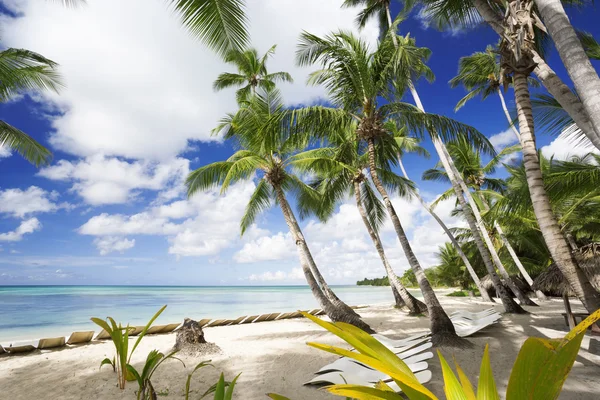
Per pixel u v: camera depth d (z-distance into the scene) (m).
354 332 0.87
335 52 9.06
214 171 12.60
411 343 7.11
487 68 17.95
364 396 0.78
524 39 5.95
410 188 17.31
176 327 10.68
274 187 12.42
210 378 5.66
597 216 14.77
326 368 5.49
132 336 9.73
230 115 12.98
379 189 9.55
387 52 9.52
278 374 5.80
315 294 10.52
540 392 0.63
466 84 19.28
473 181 20.16
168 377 5.75
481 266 26.25
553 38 4.75
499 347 6.87
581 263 7.87
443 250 33.03
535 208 5.68
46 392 5.22
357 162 15.29
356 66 9.34
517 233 19.09
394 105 9.66
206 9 4.29
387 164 10.98
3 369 6.48
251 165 11.78
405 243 8.72
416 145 17.69
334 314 9.95
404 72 9.20
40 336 12.09
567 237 16.11
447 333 7.12
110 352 7.78
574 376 5.02
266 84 19.67
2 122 10.46
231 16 4.44
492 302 17.80
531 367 0.65
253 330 10.83
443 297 24.47
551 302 16.34
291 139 10.04
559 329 8.62
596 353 5.96
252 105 11.31
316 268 12.10
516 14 6.06
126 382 5.55
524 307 14.14
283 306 26.08
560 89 5.50
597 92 4.19
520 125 6.11
